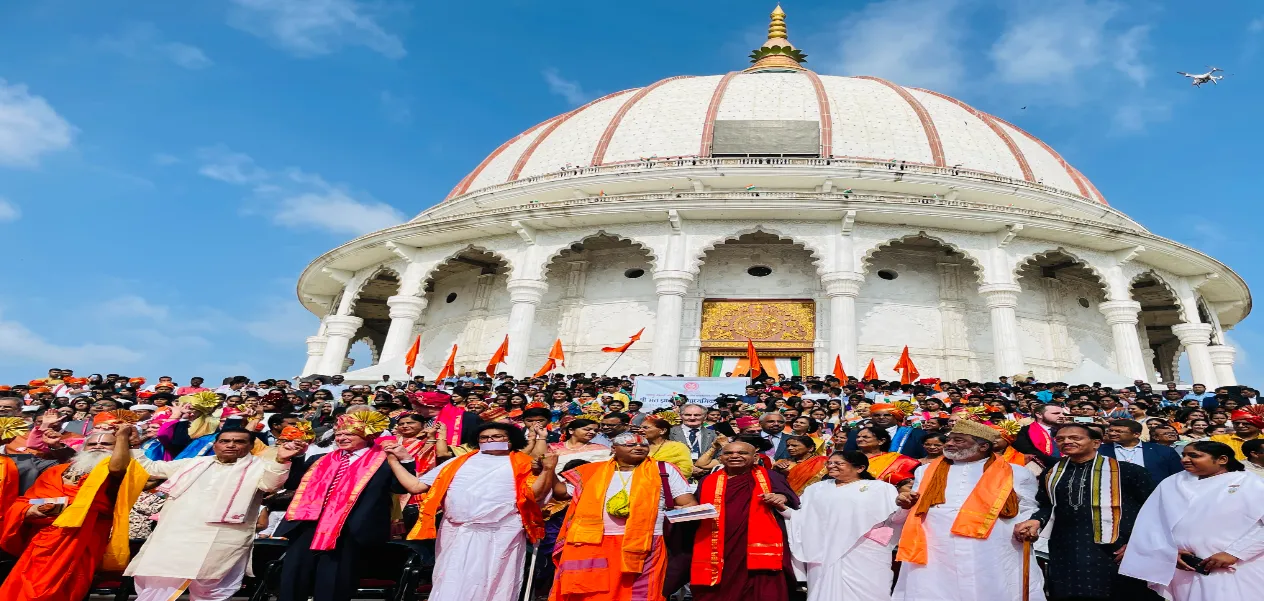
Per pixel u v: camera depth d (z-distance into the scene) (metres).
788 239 26.53
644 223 25.45
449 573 6.25
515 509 6.55
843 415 14.23
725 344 26.02
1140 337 31.22
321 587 6.50
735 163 29.41
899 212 23.89
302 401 15.51
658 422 7.47
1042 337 26.91
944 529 6.23
